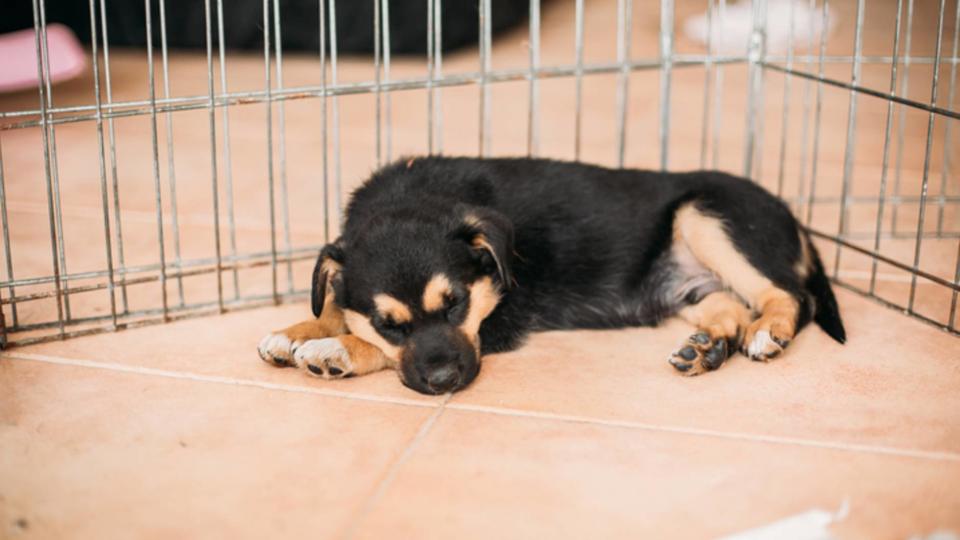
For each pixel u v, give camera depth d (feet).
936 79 4.26
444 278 4.04
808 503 3.52
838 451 3.70
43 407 3.89
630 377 4.06
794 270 4.34
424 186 4.38
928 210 5.31
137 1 8.02
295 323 4.36
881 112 6.73
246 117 6.64
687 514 3.49
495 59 8.29
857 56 4.59
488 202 4.37
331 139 6.16
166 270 4.71
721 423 3.82
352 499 3.54
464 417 3.85
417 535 3.43
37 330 4.28
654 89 7.57
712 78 7.97
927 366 4.09
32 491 3.56
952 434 3.76
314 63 8.09
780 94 7.41
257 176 5.65
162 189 5.48
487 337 4.21
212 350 4.19
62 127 6.26
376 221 4.17
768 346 4.11
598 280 4.44
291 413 3.87
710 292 4.42
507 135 6.23
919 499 3.53
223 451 3.71
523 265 4.34
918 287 4.60
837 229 5.10
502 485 3.58
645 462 3.66
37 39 4.09
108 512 3.50
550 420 3.84
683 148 6.05
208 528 3.45
